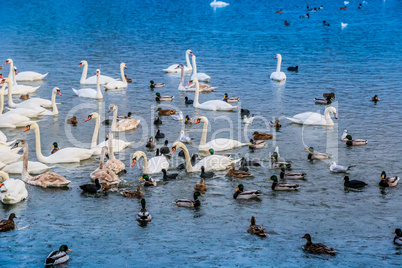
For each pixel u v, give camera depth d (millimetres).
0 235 27062
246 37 95500
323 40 92562
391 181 32781
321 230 27609
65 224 28281
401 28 106812
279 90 59406
